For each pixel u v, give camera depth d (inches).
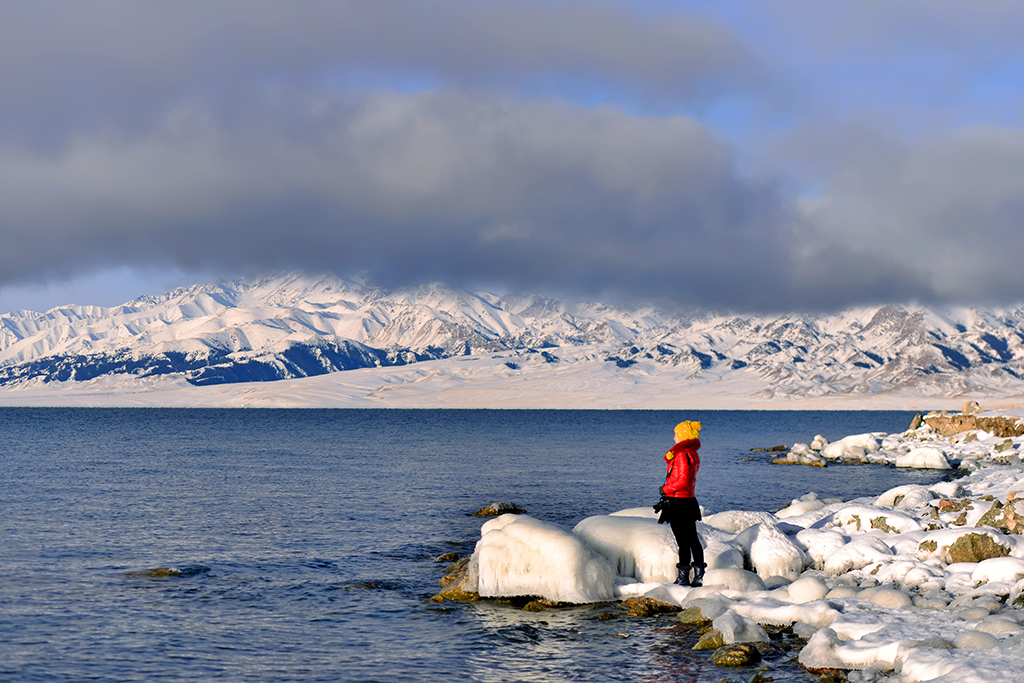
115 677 496.4
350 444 3868.1
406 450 3380.9
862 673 440.1
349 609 662.5
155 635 589.6
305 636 583.5
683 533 628.1
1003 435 2851.9
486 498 1555.1
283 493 1631.4
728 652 496.4
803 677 461.1
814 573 678.5
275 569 840.9
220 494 1608.0
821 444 3043.8
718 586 627.5
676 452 631.2
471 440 4397.1
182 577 800.9
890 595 567.8
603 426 7071.9
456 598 684.7
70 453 3043.8
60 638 582.2
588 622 591.8
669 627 572.7
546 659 512.7
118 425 6722.4
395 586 751.7
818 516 882.8
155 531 1107.3
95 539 1038.4
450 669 500.7
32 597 714.2
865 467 2379.4
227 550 957.8
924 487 997.8
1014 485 1059.3
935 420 3196.4
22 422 7431.1
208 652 546.0
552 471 2295.8
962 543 664.4
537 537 659.4
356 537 1059.3
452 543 1009.5
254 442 4010.8
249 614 649.6
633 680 469.7
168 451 3203.7
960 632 470.0
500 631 576.1
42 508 1366.9
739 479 1978.3
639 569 675.4
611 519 724.0
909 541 713.0
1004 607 539.2
